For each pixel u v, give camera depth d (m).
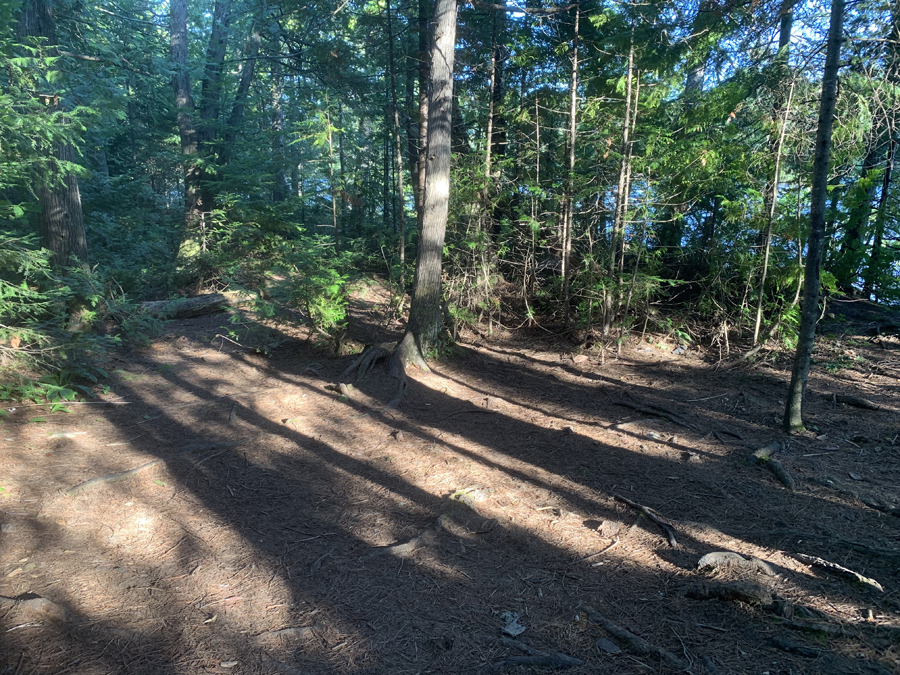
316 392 6.90
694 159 8.08
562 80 10.01
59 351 6.44
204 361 7.95
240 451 5.32
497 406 6.68
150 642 2.90
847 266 10.43
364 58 13.61
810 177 8.09
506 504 4.48
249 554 3.77
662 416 6.23
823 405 6.48
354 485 4.81
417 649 2.91
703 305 9.10
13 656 2.71
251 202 11.90
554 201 9.55
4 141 5.60
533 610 3.23
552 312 10.15
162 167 20.09
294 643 2.95
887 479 4.68
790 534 3.86
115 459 4.91
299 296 8.12
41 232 8.08
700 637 2.94
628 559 3.69
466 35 10.83
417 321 7.83
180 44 13.67
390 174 17.75
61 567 3.43
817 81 7.16
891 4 5.95
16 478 4.33
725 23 6.89
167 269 12.00
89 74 9.27
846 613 3.04
